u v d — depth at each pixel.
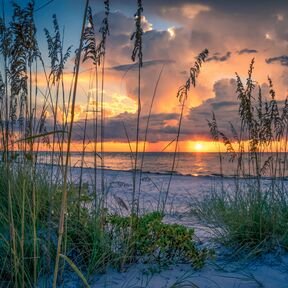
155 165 34.94
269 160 4.29
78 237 3.16
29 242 2.85
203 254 3.29
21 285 2.41
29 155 2.86
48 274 2.61
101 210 3.31
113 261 3.10
